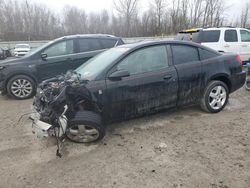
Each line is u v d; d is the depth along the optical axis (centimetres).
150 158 360
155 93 446
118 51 461
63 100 383
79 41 768
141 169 335
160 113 507
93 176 325
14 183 318
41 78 730
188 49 489
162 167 337
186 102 488
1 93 759
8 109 618
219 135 422
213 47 1009
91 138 407
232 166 331
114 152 381
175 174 321
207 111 519
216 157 354
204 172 321
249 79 706
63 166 351
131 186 303
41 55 718
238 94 680
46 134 376
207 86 504
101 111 412
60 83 410
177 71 463
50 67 732
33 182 319
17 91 721
